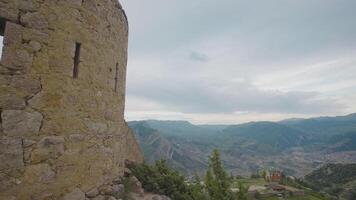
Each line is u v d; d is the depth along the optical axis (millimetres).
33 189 4582
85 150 5594
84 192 5516
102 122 6227
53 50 4988
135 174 8938
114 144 6902
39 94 4754
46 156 4785
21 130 4500
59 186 4969
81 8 5555
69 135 5203
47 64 4891
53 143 4895
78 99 5434
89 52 5750
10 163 4348
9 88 4426
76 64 5473
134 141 11898
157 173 9320
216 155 9539
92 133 5828
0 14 4398
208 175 9258
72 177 5234
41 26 4844
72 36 5328
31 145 4598
